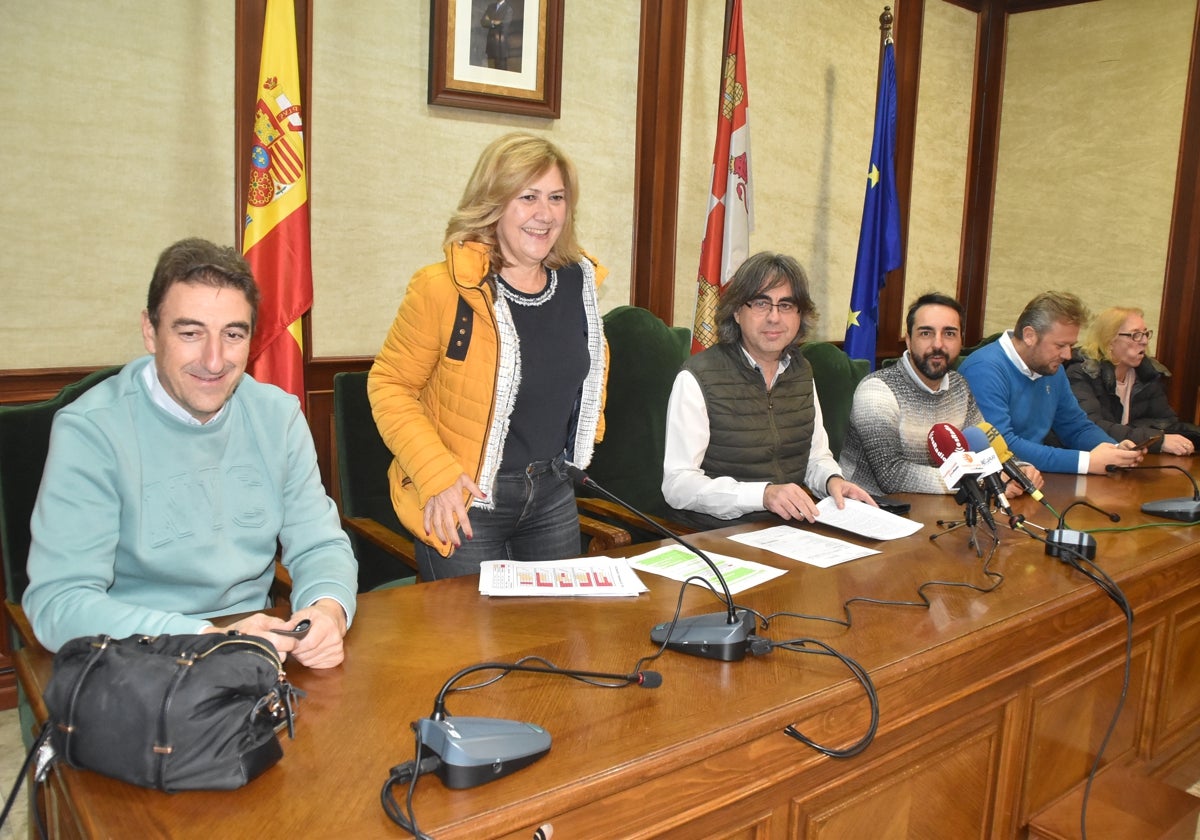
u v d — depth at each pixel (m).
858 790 1.35
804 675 1.28
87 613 1.20
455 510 1.77
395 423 1.84
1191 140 4.63
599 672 1.27
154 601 1.40
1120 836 1.58
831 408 3.24
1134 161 4.82
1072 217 5.04
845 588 1.65
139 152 2.60
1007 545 1.97
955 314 2.71
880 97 4.16
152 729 0.93
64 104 2.47
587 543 2.57
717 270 3.57
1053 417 3.32
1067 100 4.98
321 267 2.97
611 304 3.71
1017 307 5.27
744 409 2.46
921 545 1.95
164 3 2.58
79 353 2.58
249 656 1.00
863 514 2.16
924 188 4.95
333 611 1.34
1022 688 1.62
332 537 1.53
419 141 3.11
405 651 1.32
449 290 1.84
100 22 2.49
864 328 4.25
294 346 2.63
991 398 3.07
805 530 2.06
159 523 1.37
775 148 4.17
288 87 2.56
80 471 1.30
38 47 2.42
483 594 1.57
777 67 4.10
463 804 0.94
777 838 1.24
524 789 0.97
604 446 2.79
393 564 2.43
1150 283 4.84
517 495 1.97
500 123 3.28
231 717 0.96
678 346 3.00
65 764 0.99
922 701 1.39
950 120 5.00
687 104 3.78
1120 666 1.91
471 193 1.85
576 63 3.43
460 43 3.09
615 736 1.09
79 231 2.54
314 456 1.59
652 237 3.72
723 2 3.82
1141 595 1.91
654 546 1.91
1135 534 2.09
